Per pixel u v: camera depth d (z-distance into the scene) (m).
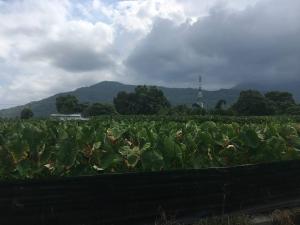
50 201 5.62
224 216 6.91
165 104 117.81
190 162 7.21
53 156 6.20
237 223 6.72
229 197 7.10
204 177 6.84
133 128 7.70
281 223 7.18
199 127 8.14
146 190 6.31
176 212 6.54
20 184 5.45
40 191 5.57
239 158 7.88
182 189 6.61
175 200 6.54
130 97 115.38
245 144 7.88
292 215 7.42
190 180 6.70
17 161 5.98
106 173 6.33
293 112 115.06
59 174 6.20
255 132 7.96
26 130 6.23
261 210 7.51
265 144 8.00
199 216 6.75
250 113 114.44
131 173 6.20
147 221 6.30
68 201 5.75
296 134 8.66
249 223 6.87
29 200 5.50
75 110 107.75
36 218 5.53
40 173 6.12
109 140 6.85
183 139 7.45
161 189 6.43
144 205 6.29
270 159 8.05
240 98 116.56
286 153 8.28
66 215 5.72
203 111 87.94
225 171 7.08
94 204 5.91
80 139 6.47
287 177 8.00
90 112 103.38
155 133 7.34
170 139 6.96
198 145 7.43
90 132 6.58
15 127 7.18
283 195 7.91
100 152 6.48
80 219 5.81
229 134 8.02
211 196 6.90
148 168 6.61
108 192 6.02
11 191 5.39
